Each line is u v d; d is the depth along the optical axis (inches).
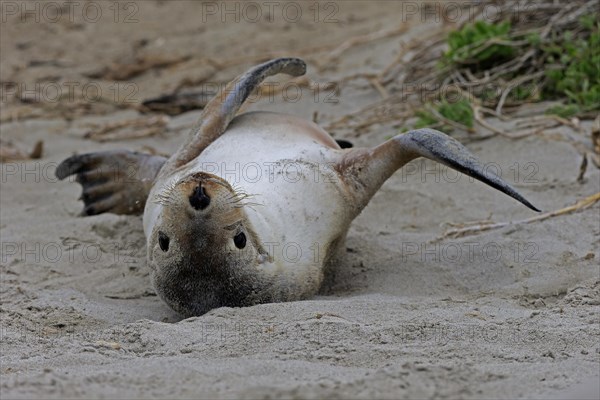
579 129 1264.8
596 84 1336.1
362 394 611.5
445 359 705.6
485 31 1437.0
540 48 1406.3
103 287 986.7
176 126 1555.1
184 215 785.6
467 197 1154.0
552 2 1498.5
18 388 631.2
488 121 1332.4
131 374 665.0
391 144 946.7
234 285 831.7
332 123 1405.0
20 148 1492.4
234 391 626.2
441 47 1563.7
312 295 902.4
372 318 820.0
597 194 1072.2
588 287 893.2
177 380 652.1
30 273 1016.9
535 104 1357.0
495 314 834.8
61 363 715.4
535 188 1154.7
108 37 2034.9
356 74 1585.9
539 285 922.1
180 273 825.5
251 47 1886.1
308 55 1785.2
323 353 727.1
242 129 1010.1
